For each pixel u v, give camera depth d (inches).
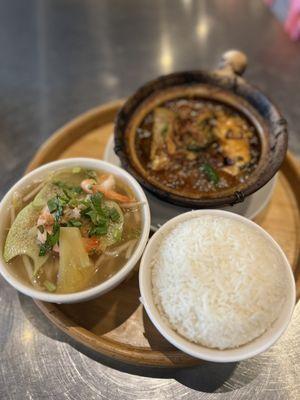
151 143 11.9
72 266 8.7
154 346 9.4
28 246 9.1
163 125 12.1
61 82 16.7
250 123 12.1
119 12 19.6
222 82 12.2
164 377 9.6
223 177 11.2
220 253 8.8
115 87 16.5
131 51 17.9
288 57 17.5
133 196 10.1
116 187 10.3
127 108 11.7
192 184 11.1
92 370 9.7
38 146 14.4
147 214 9.6
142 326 9.7
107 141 13.2
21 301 10.7
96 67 17.3
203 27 18.8
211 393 9.3
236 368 9.7
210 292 8.3
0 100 16.1
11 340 10.1
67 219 9.2
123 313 10.0
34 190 10.2
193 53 17.8
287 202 11.9
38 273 9.0
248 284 8.3
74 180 10.2
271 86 16.4
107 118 13.6
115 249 9.4
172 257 8.9
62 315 9.6
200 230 9.2
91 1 20.1
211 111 12.5
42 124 15.2
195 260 8.7
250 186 10.0
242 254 8.7
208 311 8.1
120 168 10.5
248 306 8.2
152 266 9.2
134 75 17.0
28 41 18.3
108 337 9.6
